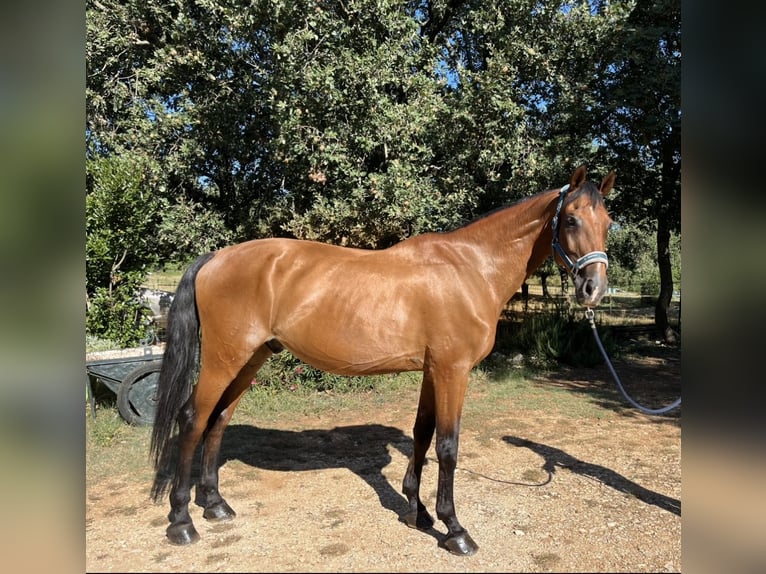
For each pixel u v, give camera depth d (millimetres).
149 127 6559
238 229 6961
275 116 5914
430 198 6098
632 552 2744
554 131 7816
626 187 9414
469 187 6766
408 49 6793
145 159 6262
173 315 2965
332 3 6230
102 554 2713
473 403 5891
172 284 10641
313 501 3383
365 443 4559
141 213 5945
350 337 2779
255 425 5062
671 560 2664
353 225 6121
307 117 6012
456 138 6680
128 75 7199
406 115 5984
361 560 2660
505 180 6949
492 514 3178
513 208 2896
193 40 6395
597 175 8133
